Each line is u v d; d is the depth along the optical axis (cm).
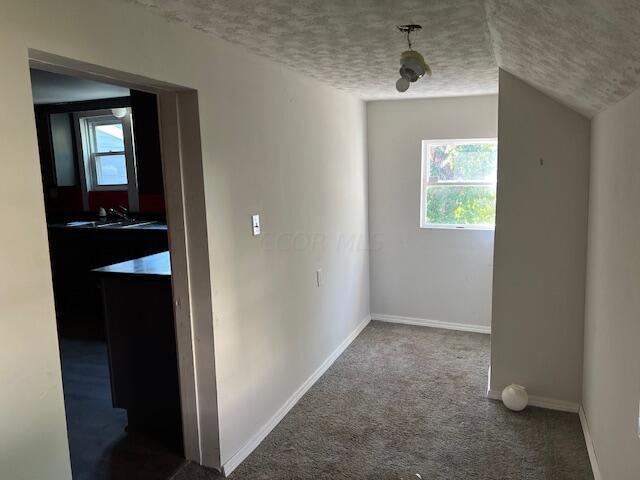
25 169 138
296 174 309
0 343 134
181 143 217
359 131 430
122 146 545
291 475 238
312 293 339
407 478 234
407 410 300
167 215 227
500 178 290
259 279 268
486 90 381
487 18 191
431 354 390
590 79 182
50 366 148
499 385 310
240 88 243
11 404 138
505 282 299
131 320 267
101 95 490
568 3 117
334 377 350
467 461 247
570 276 285
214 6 177
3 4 131
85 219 563
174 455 253
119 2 169
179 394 259
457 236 440
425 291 459
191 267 227
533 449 256
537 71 226
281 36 220
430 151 446
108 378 350
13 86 134
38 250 143
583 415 278
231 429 247
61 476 153
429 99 428
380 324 468
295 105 303
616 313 196
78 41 153
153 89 206
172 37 195
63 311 507
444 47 242
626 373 178
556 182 280
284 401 300
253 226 259
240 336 251
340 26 204
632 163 171
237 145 242
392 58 265
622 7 101
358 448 260
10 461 139
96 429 280
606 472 211
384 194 457
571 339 290
